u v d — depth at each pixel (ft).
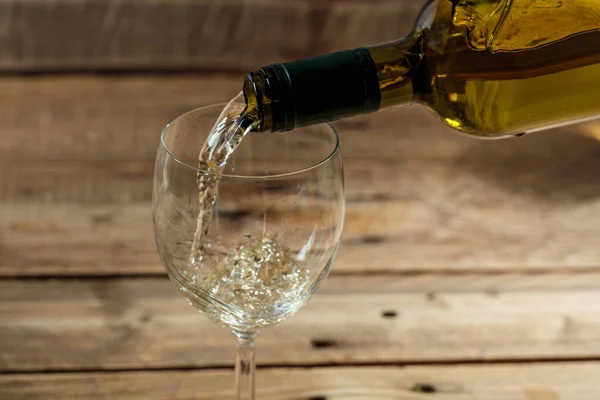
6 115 3.35
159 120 3.38
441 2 2.30
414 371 2.52
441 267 2.79
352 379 2.50
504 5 2.28
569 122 2.40
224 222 2.21
